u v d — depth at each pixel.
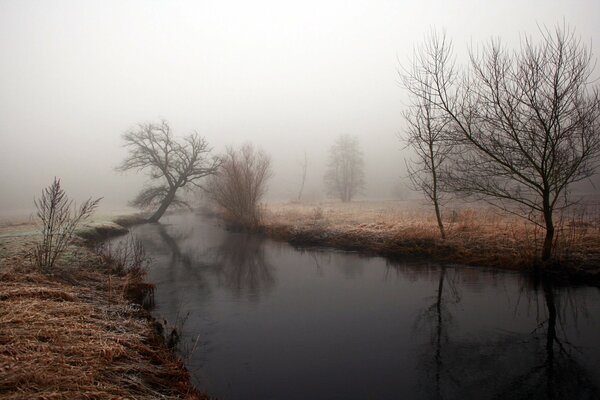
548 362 6.04
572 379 5.49
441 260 13.19
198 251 18.20
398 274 12.00
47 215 9.64
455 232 14.68
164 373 5.14
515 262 11.38
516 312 8.24
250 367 6.12
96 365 4.34
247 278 12.40
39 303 6.07
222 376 5.82
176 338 7.23
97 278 9.98
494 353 6.45
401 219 20.09
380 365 6.16
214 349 6.82
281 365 6.20
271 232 22.06
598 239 11.56
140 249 13.88
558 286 9.69
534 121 10.08
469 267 12.09
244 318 8.49
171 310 9.07
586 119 9.60
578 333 7.04
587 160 10.00
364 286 10.90
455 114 11.99
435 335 7.31
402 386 5.48
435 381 5.61
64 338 4.84
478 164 11.76
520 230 13.71
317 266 13.80
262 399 5.17
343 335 7.43
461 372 5.85
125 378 4.39
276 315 8.67
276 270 13.48
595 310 8.05
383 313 8.63
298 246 18.30
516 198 11.38
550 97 9.67
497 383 5.49
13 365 3.74
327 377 5.79
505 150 10.87
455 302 9.09
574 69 9.41
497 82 10.42
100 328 5.79
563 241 11.49
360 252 15.73
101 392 3.69
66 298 7.11
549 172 10.05
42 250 9.81
